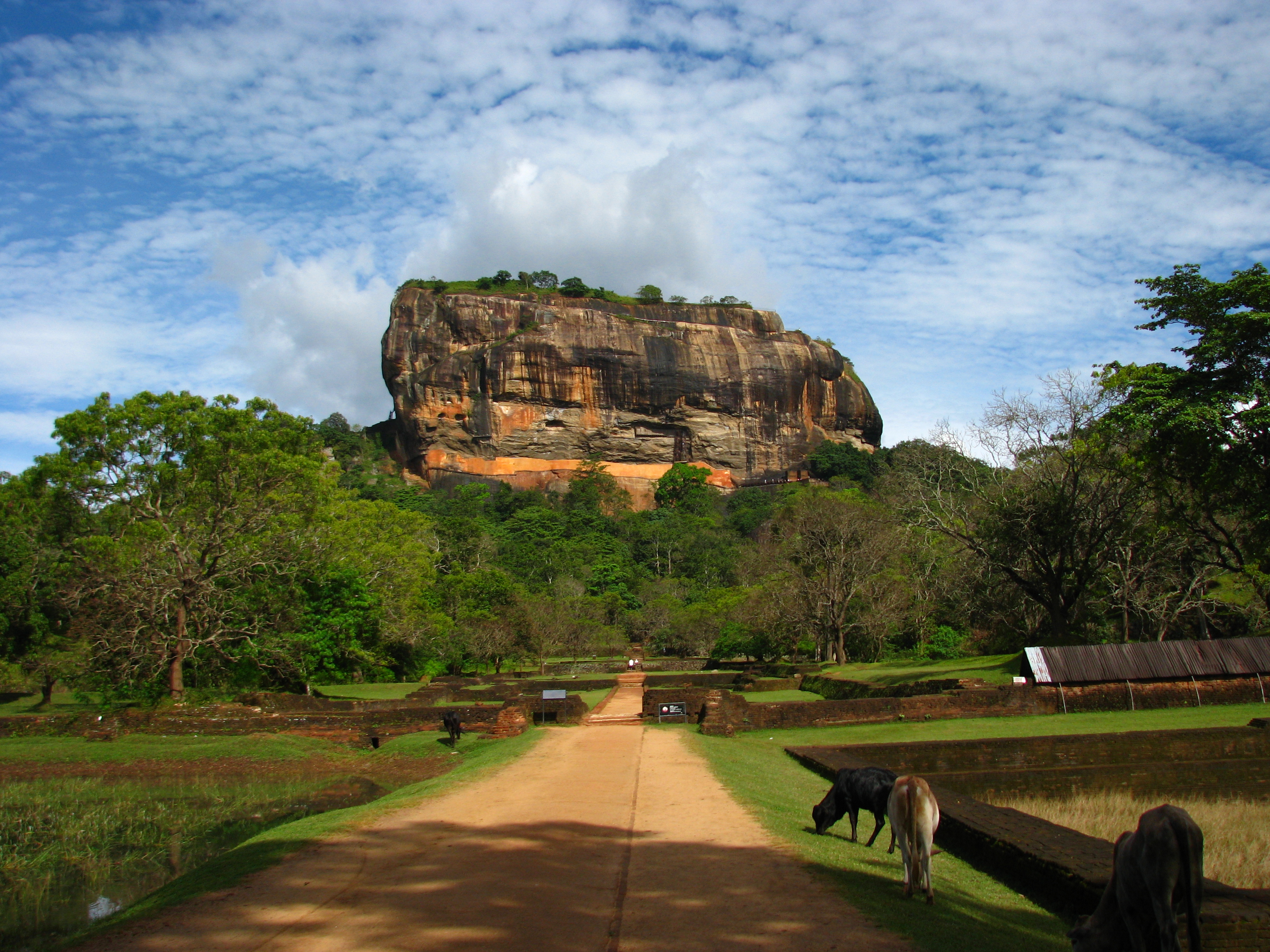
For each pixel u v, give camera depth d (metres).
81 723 25.22
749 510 121.44
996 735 21.77
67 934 9.61
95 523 41.38
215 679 33.62
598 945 6.52
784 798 13.99
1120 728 21.78
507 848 9.71
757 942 6.60
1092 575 33.81
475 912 7.30
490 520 113.12
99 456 32.03
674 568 101.88
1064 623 33.25
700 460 141.38
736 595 66.94
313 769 21.19
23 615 47.66
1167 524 30.06
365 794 18.08
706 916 7.24
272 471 33.81
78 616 31.41
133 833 14.65
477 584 56.62
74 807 16.92
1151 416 25.94
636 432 140.62
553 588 81.50
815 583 50.72
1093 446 30.00
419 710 25.70
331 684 41.12
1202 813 15.32
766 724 25.00
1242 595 34.06
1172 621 34.44
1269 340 25.16
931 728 23.58
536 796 13.30
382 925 6.96
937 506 39.41
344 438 140.88
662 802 12.70
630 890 8.01
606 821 11.24
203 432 33.03
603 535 106.50
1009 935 7.51
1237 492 27.66
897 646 51.19
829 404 150.00
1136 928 6.16
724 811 11.91
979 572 37.94
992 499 34.06
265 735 24.42
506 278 157.50
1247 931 6.88
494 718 25.58
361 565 43.12
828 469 138.50
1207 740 19.55
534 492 124.56
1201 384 26.39
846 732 23.72
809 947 6.48
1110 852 9.42
